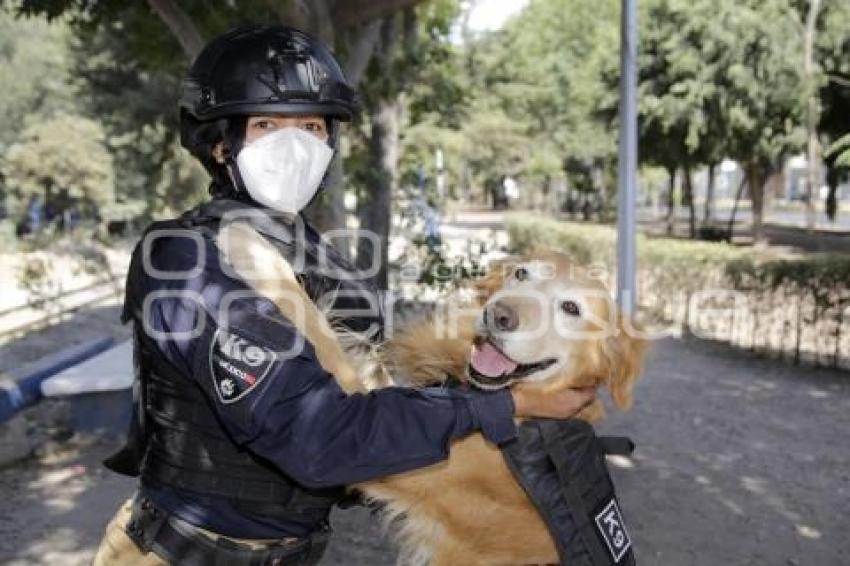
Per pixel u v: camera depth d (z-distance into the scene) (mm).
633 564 2096
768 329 10203
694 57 23281
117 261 20344
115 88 25359
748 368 9414
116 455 1998
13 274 17234
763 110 23141
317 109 1843
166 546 1754
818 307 10234
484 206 60438
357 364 2096
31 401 6430
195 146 1903
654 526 4922
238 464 1724
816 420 7328
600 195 40406
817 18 23453
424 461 1655
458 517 2082
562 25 42469
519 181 52000
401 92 13094
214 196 1920
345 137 13625
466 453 2027
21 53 33125
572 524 1982
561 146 41812
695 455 6297
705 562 4457
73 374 6145
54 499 5078
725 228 34312
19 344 10797
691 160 27156
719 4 22672
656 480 5727
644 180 48156
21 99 32875
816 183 24438
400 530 2166
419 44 13742
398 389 1713
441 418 1688
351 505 2146
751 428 7051
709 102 23812
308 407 1589
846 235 31906
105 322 12500
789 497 5441
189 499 1744
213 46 1880
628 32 8172
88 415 6152
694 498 5395
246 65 1803
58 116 27703
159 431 1789
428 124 32625
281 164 1814
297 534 1829
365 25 7773
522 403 1880
